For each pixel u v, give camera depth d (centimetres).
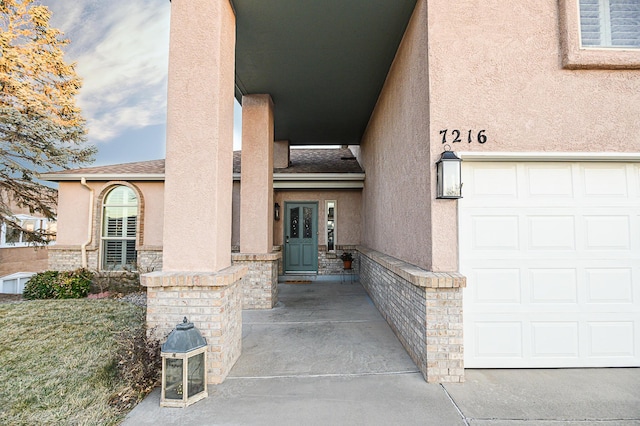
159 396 344
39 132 1198
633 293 420
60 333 539
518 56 421
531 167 430
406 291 473
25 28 1212
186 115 409
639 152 416
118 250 1078
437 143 413
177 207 402
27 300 830
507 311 418
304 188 1134
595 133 418
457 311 380
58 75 1296
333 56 612
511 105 418
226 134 442
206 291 377
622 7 432
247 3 468
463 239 422
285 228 1162
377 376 393
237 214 1065
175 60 413
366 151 1027
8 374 391
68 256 1050
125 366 364
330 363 431
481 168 429
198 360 341
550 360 415
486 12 424
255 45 576
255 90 752
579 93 420
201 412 315
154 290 378
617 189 430
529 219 426
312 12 491
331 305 762
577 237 425
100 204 1064
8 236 1207
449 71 418
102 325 582
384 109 720
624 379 384
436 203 411
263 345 498
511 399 339
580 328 418
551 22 425
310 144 1234
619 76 422
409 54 512
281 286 1014
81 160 1329
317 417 307
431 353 378
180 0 418
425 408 322
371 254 771
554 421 300
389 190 666
